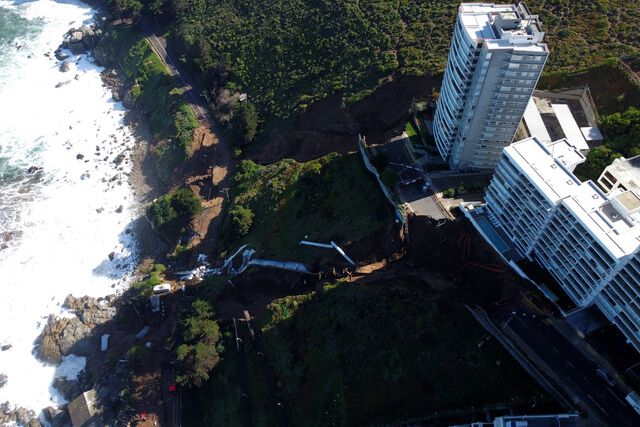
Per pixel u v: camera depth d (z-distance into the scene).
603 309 75.94
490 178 99.31
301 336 90.62
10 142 148.12
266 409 88.56
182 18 178.12
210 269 112.75
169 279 114.38
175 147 141.00
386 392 80.00
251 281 104.25
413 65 115.81
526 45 80.12
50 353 107.88
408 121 111.50
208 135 142.25
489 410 73.75
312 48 139.88
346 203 103.00
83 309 113.19
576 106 102.56
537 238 80.69
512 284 82.94
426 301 84.19
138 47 173.25
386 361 81.75
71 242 125.94
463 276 86.69
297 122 128.75
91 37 181.88
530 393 73.50
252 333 94.94
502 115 88.75
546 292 80.69
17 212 131.50
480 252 87.50
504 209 85.62
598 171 86.50
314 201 107.38
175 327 103.19
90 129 154.12
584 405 71.38
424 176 100.00
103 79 172.00
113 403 98.12
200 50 156.62
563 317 79.06
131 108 161.12
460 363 77.88
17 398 103.56
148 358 101.25
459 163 99.69
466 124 91.50
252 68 150.75
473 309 81.56
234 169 133.12
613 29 109.50
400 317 84.19
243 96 146.62
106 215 131.38
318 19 143.75
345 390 82.44
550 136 96.38
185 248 119.12
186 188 131.88
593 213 71.69
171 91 154.50
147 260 121.75
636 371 73.06
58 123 155.12
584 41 108.81
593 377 73.81
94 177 140.12
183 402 95.56
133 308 110.75
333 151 118.50
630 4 114.12
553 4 118.50
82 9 198.88
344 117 119.44
